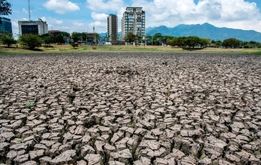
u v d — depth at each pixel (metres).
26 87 10.23
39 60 25.05
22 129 5.55
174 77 13.13
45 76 13.41
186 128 5.61
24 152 4.46
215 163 4.18
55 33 109.06
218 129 5.60
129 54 38.66
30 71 15.61
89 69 16.83
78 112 6.89
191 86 10.54
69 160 4.17
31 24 135.25
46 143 4.79
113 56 32.62
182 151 4.74
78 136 5.17
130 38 115.62
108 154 4.50
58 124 5.88
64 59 26.58
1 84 10.90
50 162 4.13
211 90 9.76
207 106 7.39
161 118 6.33
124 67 18.08
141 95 8.86
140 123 5.91
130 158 4.30
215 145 4.74
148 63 21.56
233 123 6.01
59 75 13.83
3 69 16.66
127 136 5.28
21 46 57.19
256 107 7.34
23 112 6.82
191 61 24.31
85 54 38.19
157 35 114.12
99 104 7.62
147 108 7.23
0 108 7.17
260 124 5.93
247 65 20.31
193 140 5.00
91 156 4.31
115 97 8.52
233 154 4.44
